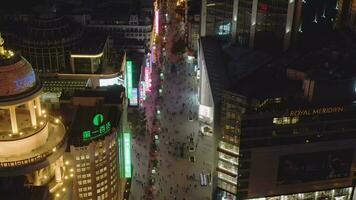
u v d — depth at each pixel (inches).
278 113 6806.1
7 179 5418.3
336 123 7027.6
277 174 7258.9
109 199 7391.7
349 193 7672.2
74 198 6850.4
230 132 7293.3
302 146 7101.4
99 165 6953.7
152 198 7765.8
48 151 5782.5
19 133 5767.7
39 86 5856.3
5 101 5477.4
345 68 7460.6
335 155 7273.6
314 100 6993.1
